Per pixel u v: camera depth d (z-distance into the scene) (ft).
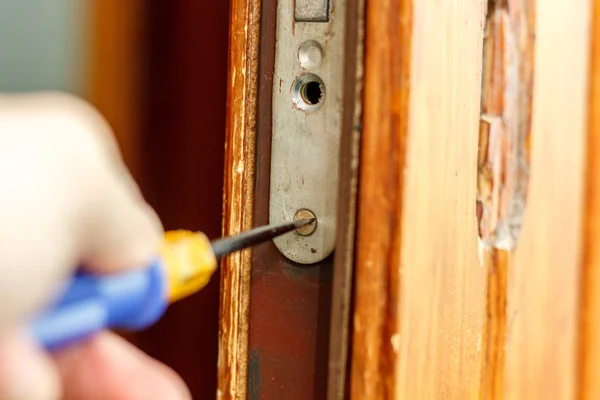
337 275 1.30
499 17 1.53
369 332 1.29
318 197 1.35
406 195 1.28
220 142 1.89
